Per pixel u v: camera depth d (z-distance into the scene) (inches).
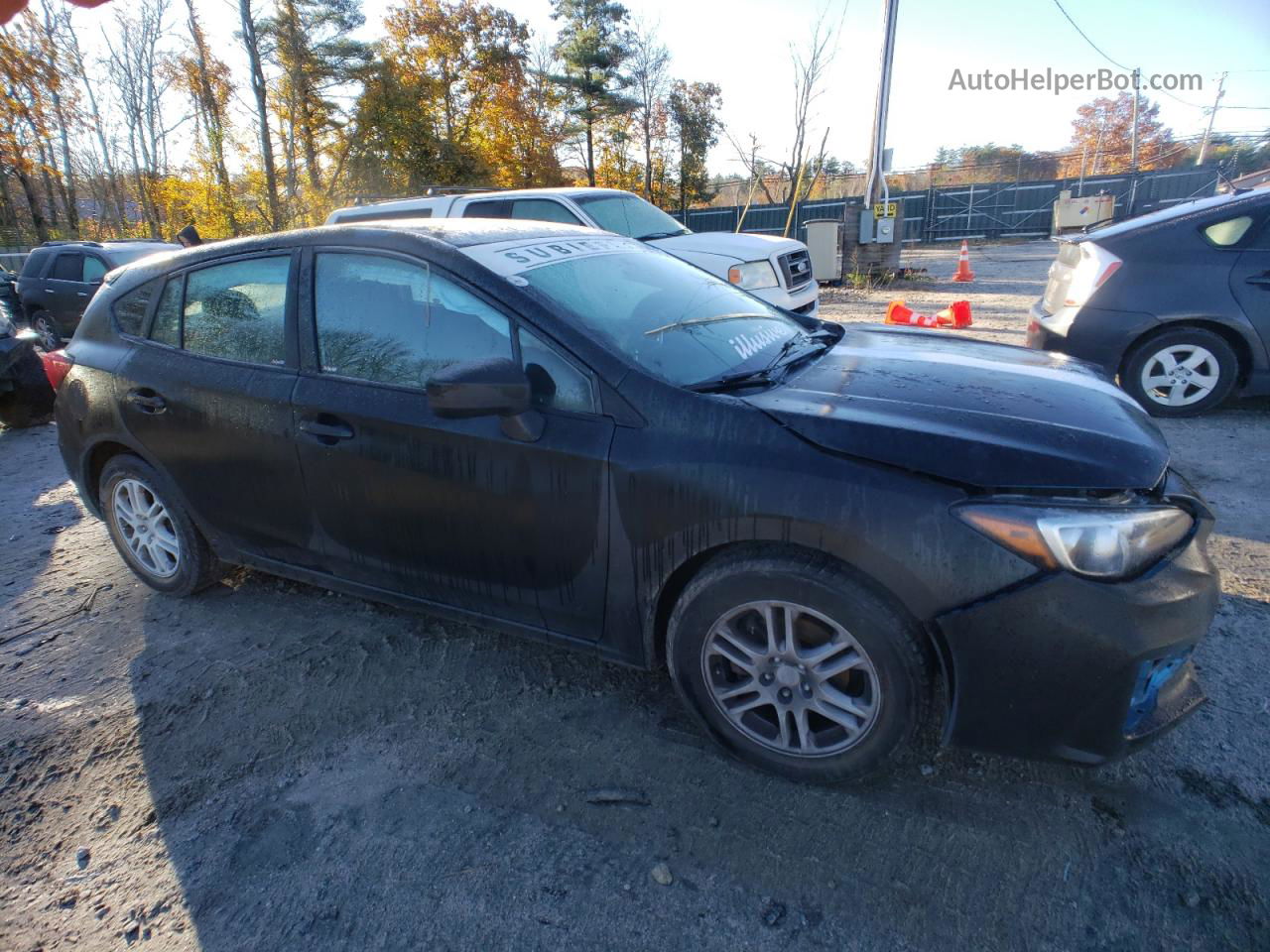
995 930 77.6
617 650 105.0
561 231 133.3
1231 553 146.9
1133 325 220.1
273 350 124.5
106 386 142.3
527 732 110.0
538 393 102.1
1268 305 208.1
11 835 98.0
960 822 90.4
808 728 94.4
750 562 90.7
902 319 381.7
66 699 124.3
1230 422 219.3
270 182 1190.9
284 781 103.5
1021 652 80.9
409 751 107.7
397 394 111.4
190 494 137.9
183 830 96.6
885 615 84.9
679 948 77.9
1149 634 79.8
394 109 1373.0
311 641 135.8
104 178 1541.6
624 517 96.1
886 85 575.2
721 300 129.8
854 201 1035.9
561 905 83.1
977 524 80.8
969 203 1091.9
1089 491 83.2
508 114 1533.0
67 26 1112.8
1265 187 220.1
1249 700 106.9
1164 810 90.3
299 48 1273.4
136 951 81.2
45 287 495.5
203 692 123.3
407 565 117.3
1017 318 409.1
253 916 84.1
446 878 87.4
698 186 1584.6
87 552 180.1
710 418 93.3
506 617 112.7
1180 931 76.1
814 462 86.8
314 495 121.3
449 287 108.9
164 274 140.8
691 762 102.7
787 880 84.7
